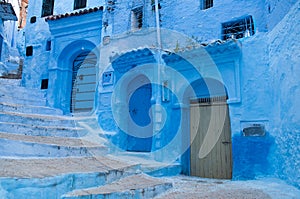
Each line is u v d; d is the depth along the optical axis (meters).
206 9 7.73
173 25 8.18
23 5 18.91
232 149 5.76
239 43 5.95
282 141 4.84
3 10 10.91
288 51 4.57
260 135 5.45
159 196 3.63
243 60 5.93
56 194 2.66
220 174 6.21
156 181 4.00
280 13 5.21
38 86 10.53
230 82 6.02
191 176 6.27
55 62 10.11
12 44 17.08
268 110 5.47
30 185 2.44
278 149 5.05
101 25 9.66
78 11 9.99
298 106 4.16
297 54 4.20
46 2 11.63
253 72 5.77
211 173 6.34
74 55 10.34
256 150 5.46
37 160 3.50
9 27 16.34
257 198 3.61
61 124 6.06
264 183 4.80
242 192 4.03
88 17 9.80
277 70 5.12
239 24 7.29
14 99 7.03
